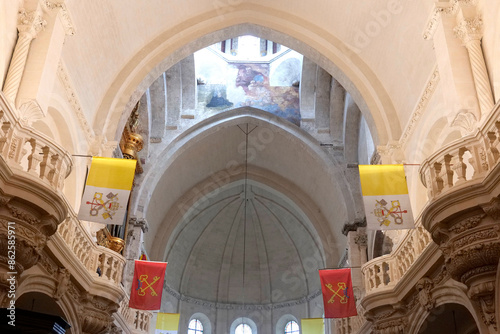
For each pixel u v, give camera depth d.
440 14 12.28
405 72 15.59
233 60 27.69
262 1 17.73
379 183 11.48
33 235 9.30
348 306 16.05
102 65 15.87
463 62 11.74
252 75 27.36
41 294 11.50
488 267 9.08
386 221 11.17
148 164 24.27
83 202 10.84
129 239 22.72
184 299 31.52
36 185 9.08
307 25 17.58
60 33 12.15
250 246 33.19
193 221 31.73
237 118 26.25
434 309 11.88
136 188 23.69
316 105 26.09
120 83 16.72
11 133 9.23
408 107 15.88
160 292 16.44
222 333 31.78
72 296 12.66
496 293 9.06
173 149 25.09
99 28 14.84
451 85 11.62
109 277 14.08
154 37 17.44
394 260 14.20
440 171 10.00
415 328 12.95
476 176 9.20
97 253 13.92
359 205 24.08
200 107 26.27
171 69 24.88
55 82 13.19
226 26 17.86
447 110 11.80
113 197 10.98
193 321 31.72
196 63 27.11
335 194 25.97
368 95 16.88
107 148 15.88
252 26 18.11
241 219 32.72
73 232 12.50
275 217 32.31
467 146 9.66
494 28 11.19
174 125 25.56
